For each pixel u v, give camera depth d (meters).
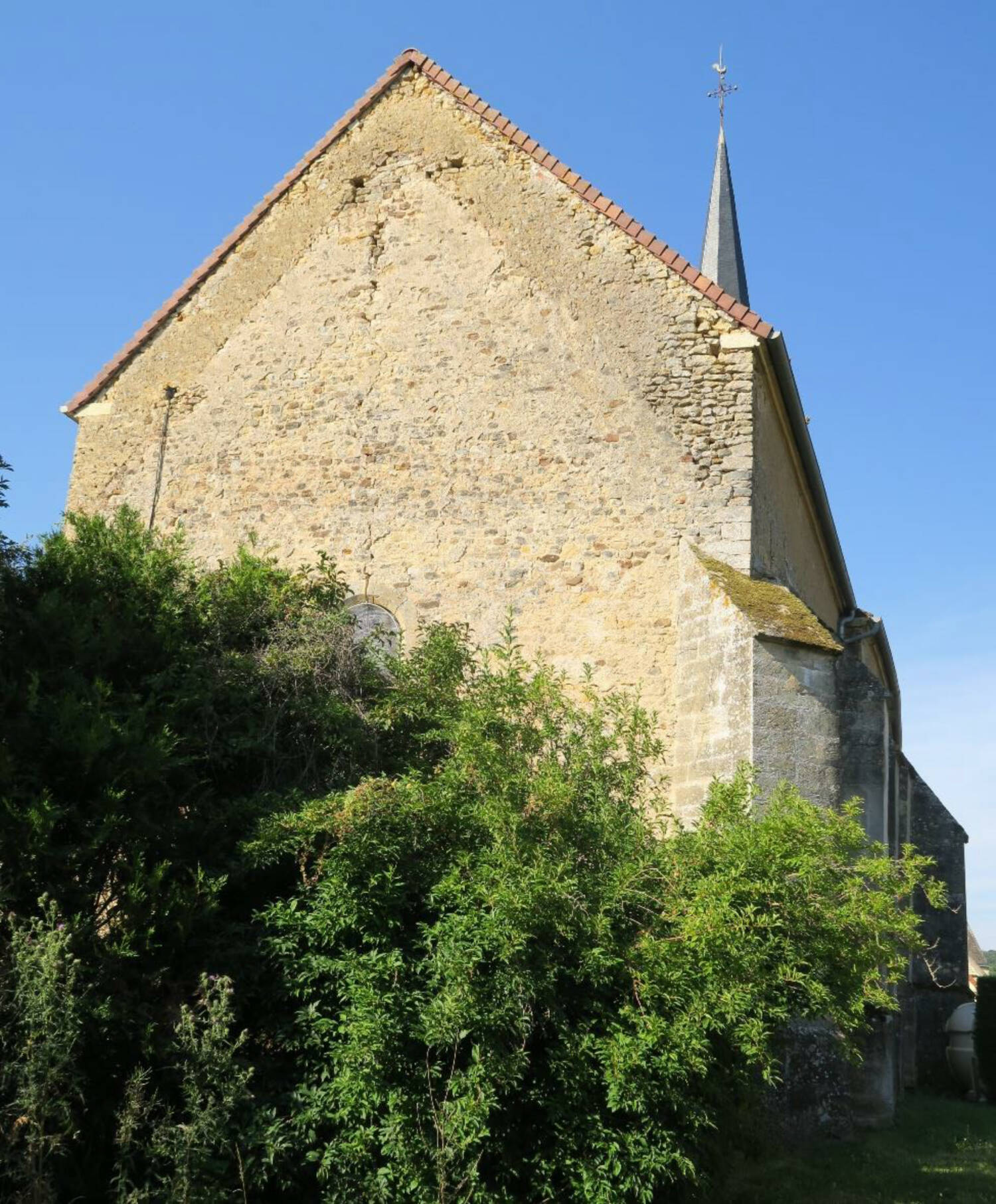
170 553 9.25
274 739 8.12
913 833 19.30
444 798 6.99
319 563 12.38
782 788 7.70
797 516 14.23
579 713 8.11
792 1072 9.55
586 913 6.46
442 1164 5.92
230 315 13.88
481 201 13.27
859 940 6.97
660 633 11.44
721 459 11.73
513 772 7.21
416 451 12.73
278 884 7.31
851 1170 8.87
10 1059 5.92
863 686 12.12
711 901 6.36
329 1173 6.11
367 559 12.55
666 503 11.78
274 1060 6.69
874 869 7.09
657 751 8.10
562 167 13.05
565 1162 6.20
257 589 9.18
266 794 7.58
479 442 12.54
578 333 12.51
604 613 11.66
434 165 13.57
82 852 6.48
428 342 13.01
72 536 12.97
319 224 13.81
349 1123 6.13
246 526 13.09
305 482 13.01
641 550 11.73
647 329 12.28
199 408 13.69
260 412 13.42
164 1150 5.84
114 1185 6.06
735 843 6.89
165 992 6.61
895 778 14.02
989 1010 16.42
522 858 6.54
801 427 13.14
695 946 6.31
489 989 6.16
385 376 13.05
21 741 6.75
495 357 12.73
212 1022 6.04
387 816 6.84
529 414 12.45
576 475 12.13
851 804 7.96
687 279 12.28
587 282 12.62
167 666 8.03
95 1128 6.20
